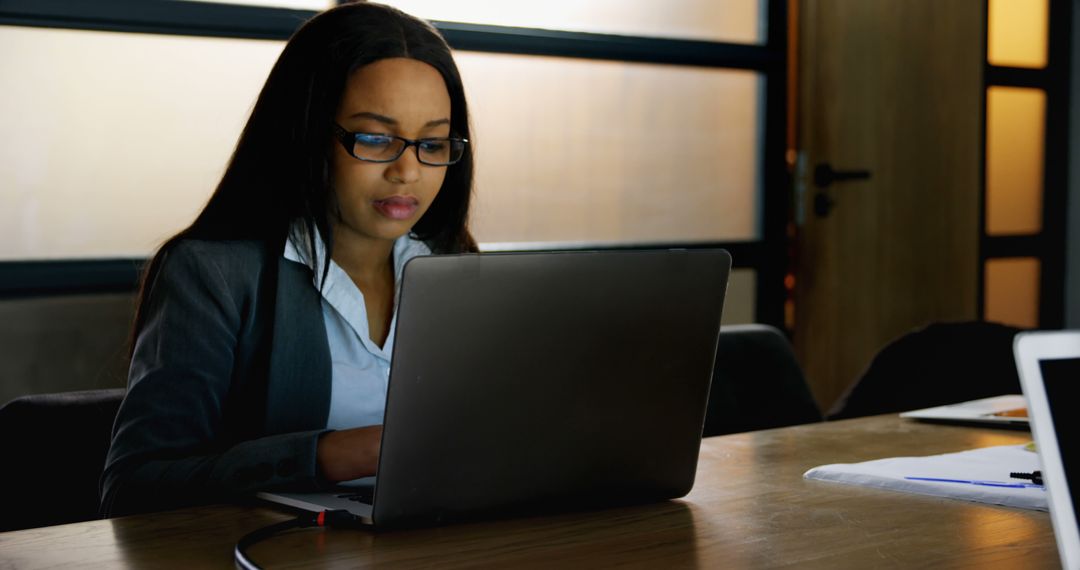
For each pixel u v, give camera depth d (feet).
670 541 3.58
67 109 9.84
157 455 4.37
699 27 13.32
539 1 12.21
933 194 15.03
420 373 3.43
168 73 10.19
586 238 12.75
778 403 6.87
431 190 5.07
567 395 3.71
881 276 14.69
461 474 3.63
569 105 12.50
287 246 4.91
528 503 3.81
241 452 4.07
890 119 14.61
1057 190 17.07
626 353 3.78
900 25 14.61
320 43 4.96
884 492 4.20
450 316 3.42
